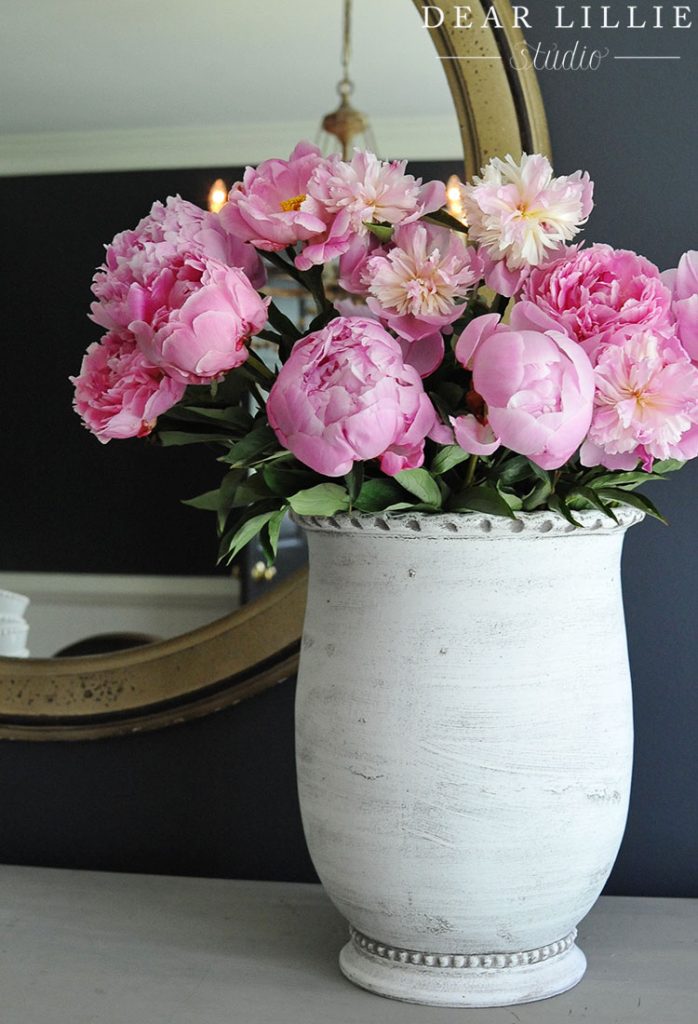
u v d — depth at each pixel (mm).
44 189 990
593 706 715
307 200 653
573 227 645
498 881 698
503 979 731
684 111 929
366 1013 726
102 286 670
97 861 1042
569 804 704
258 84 961
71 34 980
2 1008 739
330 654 730
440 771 689
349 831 715
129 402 655
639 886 961
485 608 692
